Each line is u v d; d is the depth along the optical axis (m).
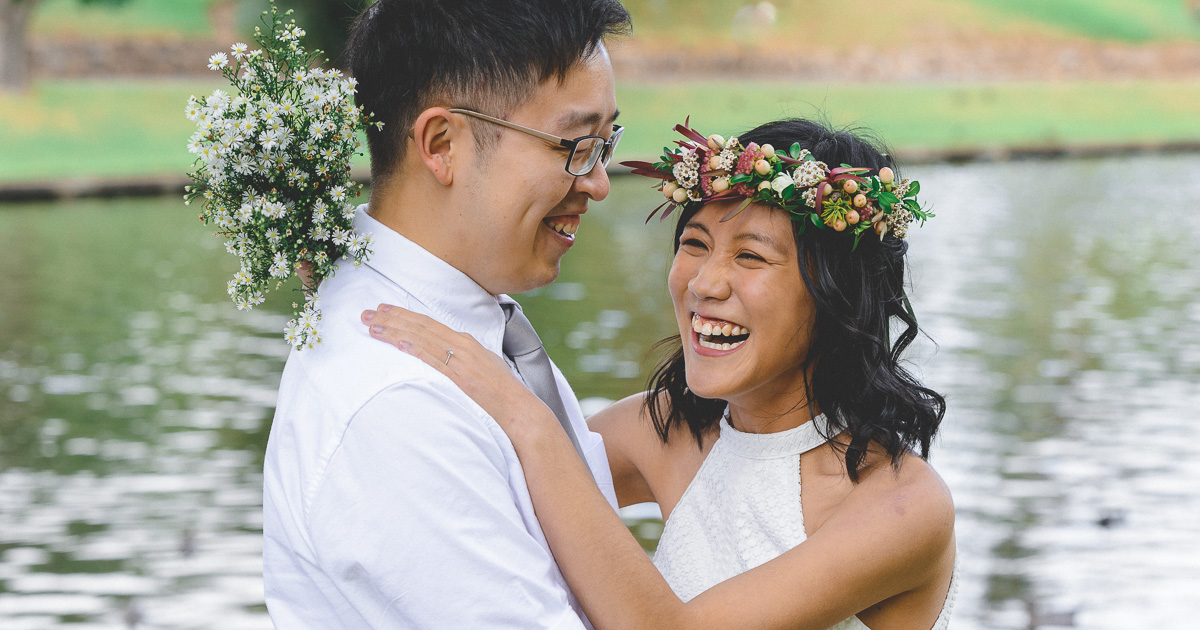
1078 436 7.40
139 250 15.33
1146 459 6.99
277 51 1.87
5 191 19.78
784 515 2.12
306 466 1.81
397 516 1.75
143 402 8.30
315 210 1.86
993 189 22.11
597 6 1.89
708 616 1.90
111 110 25.08
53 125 24.12
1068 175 24.58
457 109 1.87
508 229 1.91
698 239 2.15
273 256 1.85
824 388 2.15
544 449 1.86
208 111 1.83
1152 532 5.90
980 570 5.46
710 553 2.23
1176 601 5.17
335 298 1.93
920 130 29.53
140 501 6.36
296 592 1.88
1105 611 5.04
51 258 14.61
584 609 1.86
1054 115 32.50
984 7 38.75
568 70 1.87
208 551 5.73
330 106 1.87
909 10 38.12
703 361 2.14
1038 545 5.73
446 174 1.90
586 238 16.16
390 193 1.97
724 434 2.29
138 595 5.25
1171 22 40.22
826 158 2.13
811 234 2.06
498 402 1.87
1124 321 11.06
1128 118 32.97
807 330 2.12
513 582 1.76
